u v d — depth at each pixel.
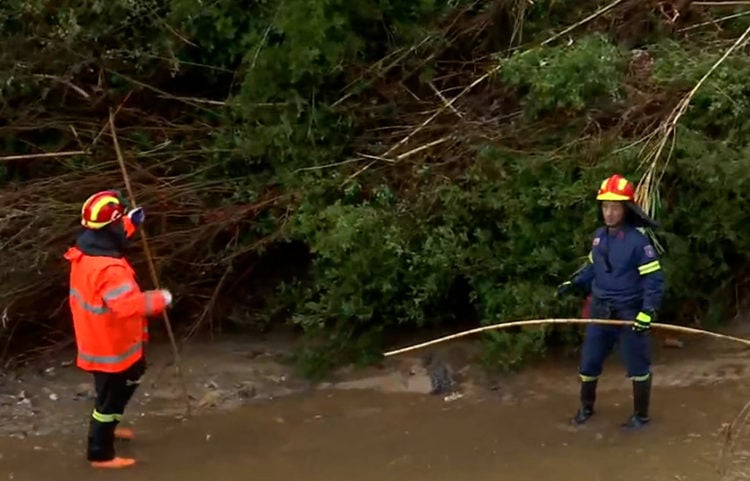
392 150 10.66
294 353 10.31
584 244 9.42
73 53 11.48
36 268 10.04
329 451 8.45
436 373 9.84
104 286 7.89
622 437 8.34
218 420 9.23
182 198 10.62
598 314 8.45
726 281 9.98
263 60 10.78
